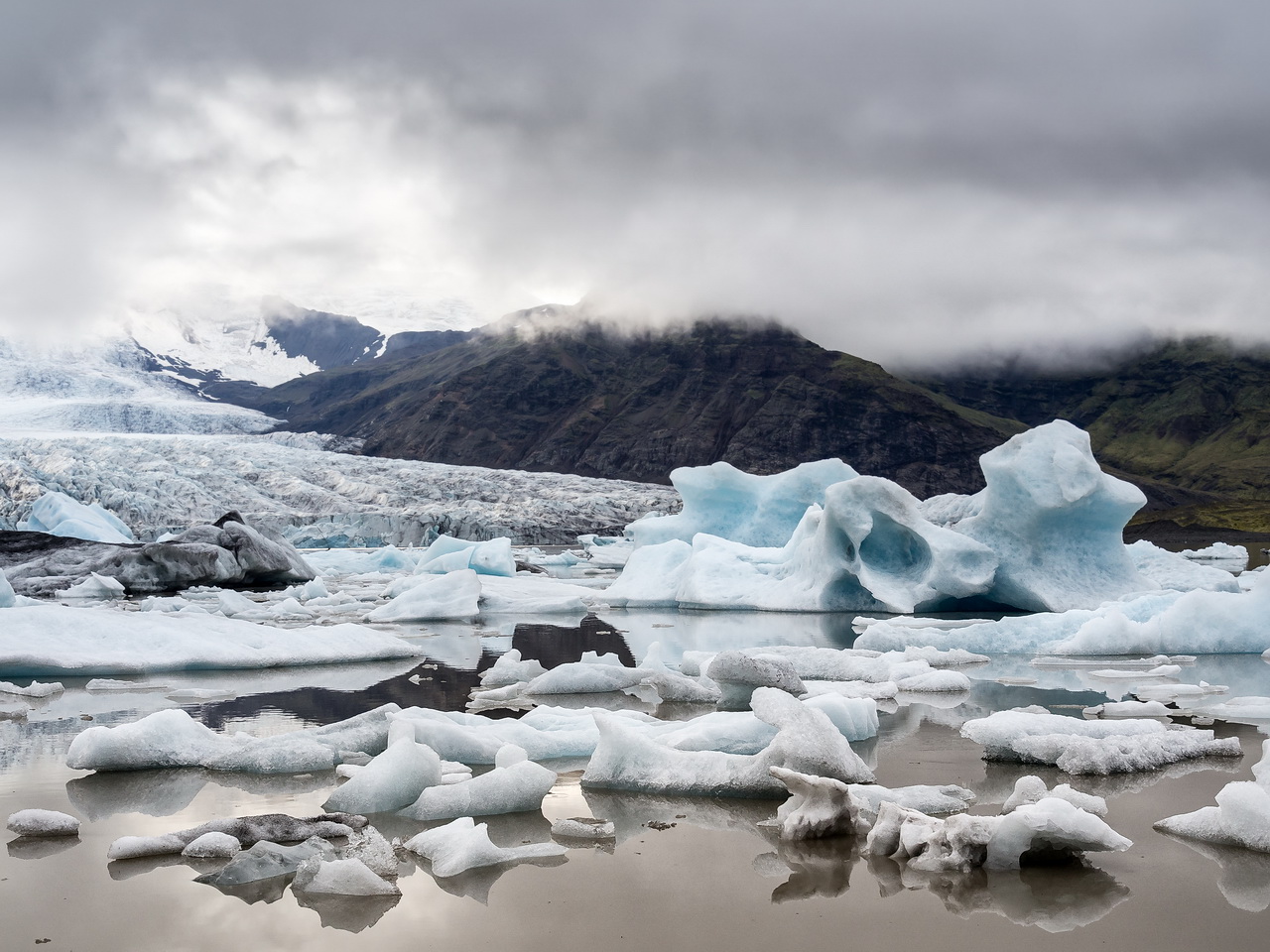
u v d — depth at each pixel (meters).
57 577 21.06
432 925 3.45
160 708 8.00
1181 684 9.05
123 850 4.25
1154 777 5.58
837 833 4.56
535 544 56.47
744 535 26.44
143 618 10.96
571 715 6.93
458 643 13.23
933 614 17.23
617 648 12.70
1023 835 4.02
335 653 11.00
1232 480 174.75
